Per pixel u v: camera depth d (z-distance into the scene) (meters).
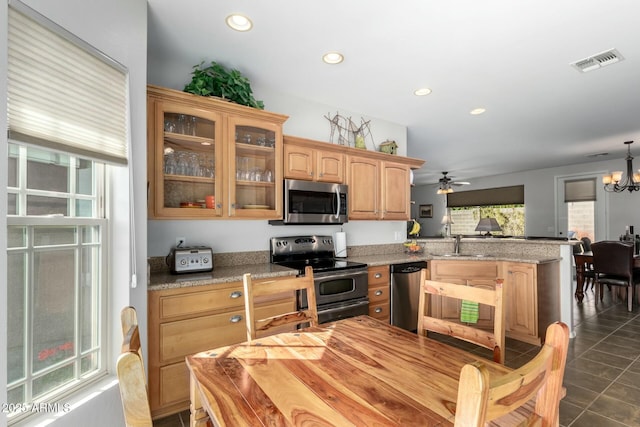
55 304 1.40
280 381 0.98
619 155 5.91
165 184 2.25
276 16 1.94
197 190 2.38
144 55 1.76
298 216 2.83
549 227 7.21
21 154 1.28
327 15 1.93
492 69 2.62
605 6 1.83
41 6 1.20
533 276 3.18
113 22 1.55
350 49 2.32
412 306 3.35
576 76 2.73
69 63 1.33
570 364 2.71
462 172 7.89
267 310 2.36
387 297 3.18
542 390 0.78
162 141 2.15
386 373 1.03
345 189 3.16
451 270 3.53
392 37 2.16
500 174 8.13
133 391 0.66
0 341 1.05
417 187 10.21
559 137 4.69
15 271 1.25
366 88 3.01
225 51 2.35
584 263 4.74
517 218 7.83
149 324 1.91
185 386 2.02
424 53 2.37
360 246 3.75
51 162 1.40
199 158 2.37
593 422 1.93
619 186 5.91
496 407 0.58
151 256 2.42
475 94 3.14
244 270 2.51
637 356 2.86
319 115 3.38
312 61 2.49
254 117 2.57
